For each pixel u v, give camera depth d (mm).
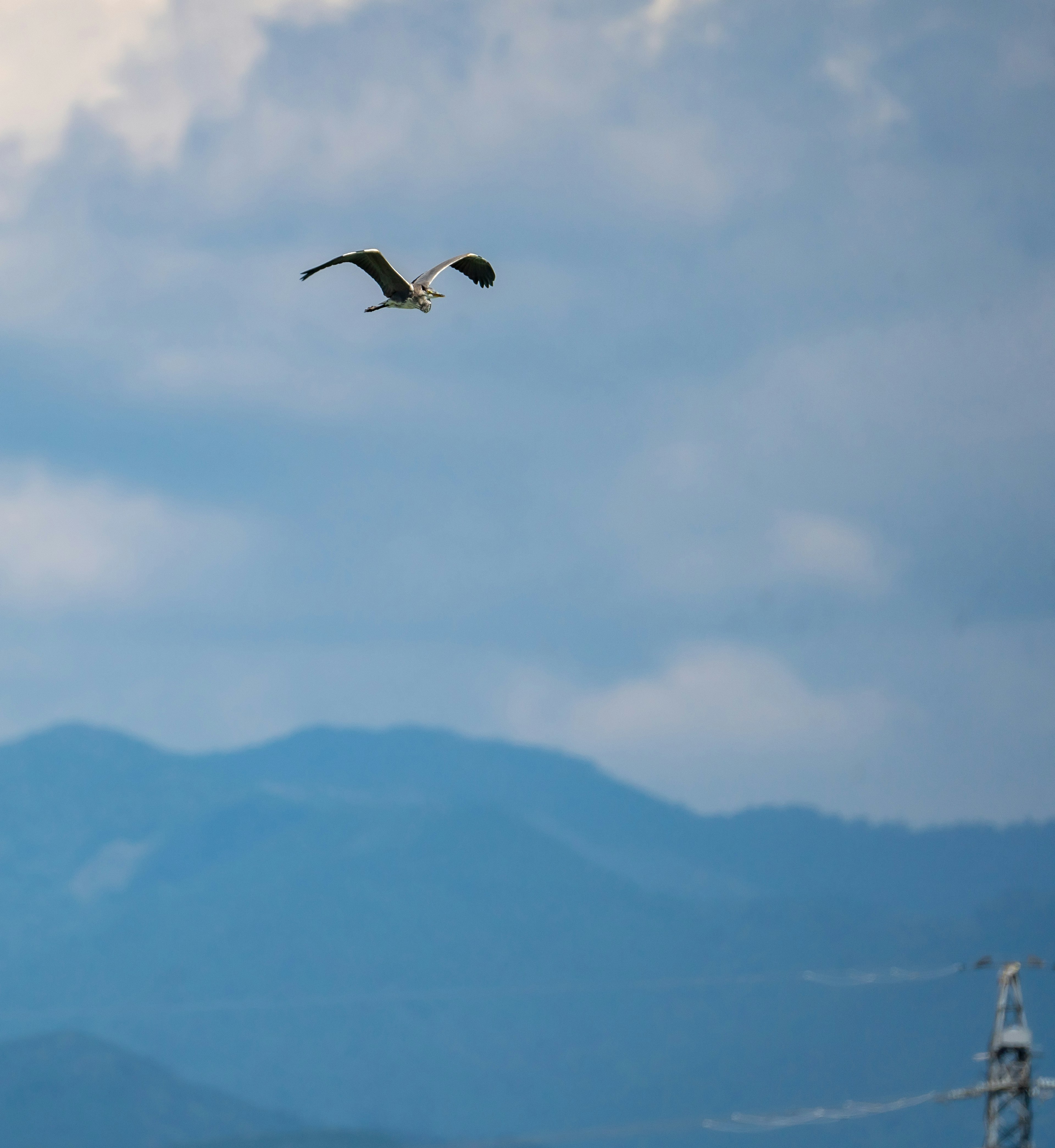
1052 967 69750
